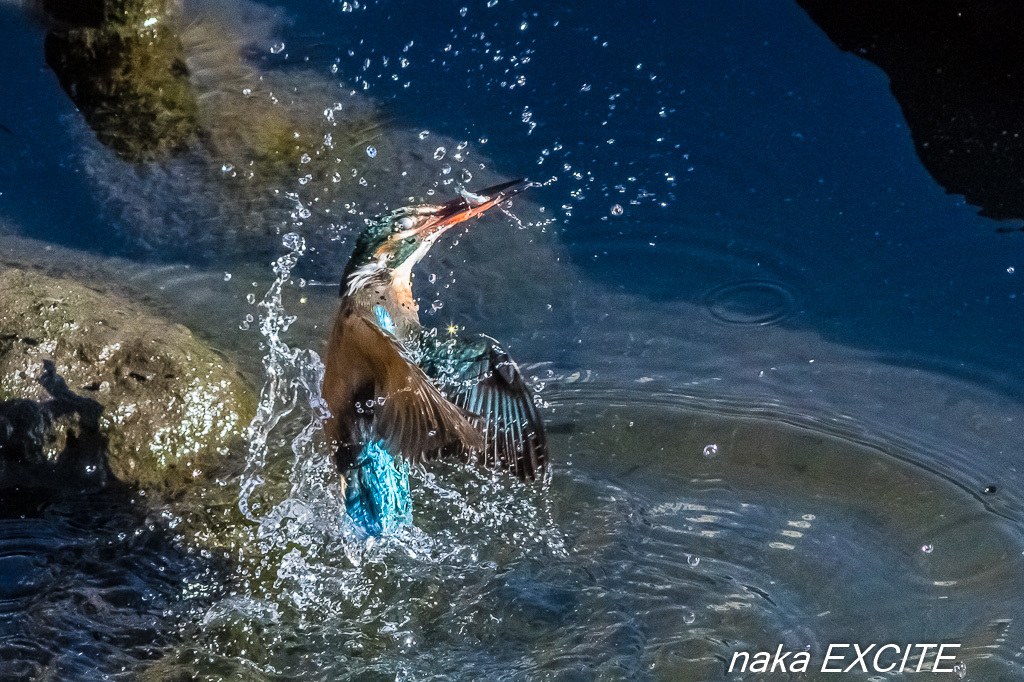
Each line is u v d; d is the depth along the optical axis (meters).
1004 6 15.05
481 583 10.11
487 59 17.58
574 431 11.96
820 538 10.61
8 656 9.33
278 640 9.59
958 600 9.91
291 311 13.57
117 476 11.08
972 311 13.45
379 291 9.52
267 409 12.10
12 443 11.09
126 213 15.04
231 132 16.19
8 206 15.11
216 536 10.50
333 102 16.91
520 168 15.72
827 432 11.91
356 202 15.13
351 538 10.34
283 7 18.89
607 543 10.52
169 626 9.68
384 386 8.48
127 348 11.77
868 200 15.02
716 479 11.34
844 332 13.35
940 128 15.67
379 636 9.66
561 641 9.59
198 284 13.98
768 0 18.06
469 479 11.14
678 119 16.38
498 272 14.26
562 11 18.45
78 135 16.30
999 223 14.45
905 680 9.09
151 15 17.55
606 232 14.88
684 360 12.97
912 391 12.44
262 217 14.94
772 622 9.72
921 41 16.19
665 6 18.34
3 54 17.47
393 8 18.80
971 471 11.36
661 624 9.73
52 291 12.37
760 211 15.05
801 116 16.31
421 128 16.44
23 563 10.21
